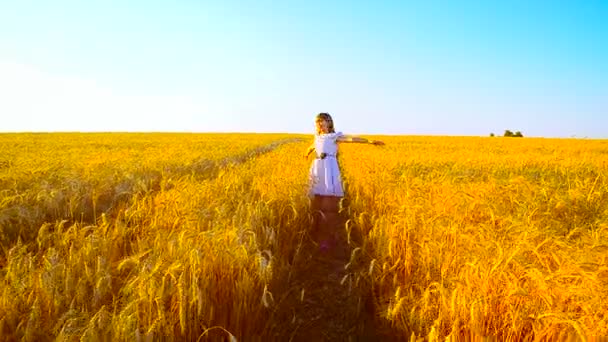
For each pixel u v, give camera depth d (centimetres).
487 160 1333
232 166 1077
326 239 569
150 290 262
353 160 1272
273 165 1068
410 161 1252
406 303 311
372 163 1122
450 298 284
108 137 3931
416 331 289
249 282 322
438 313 289
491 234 348
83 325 243
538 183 770
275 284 391
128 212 537
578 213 517
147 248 391
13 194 667
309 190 644
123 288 279
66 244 387
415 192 567
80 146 2306
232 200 555
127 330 235
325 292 408
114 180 823
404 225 402
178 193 550
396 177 914
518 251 284
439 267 344
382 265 391
